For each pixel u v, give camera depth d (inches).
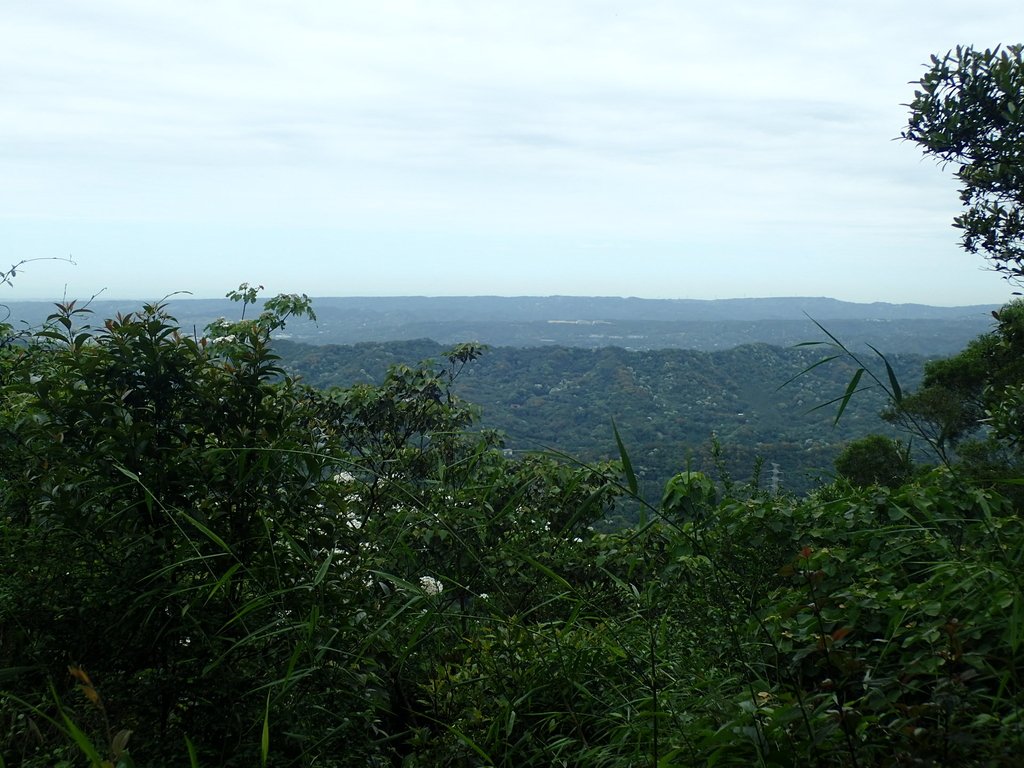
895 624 94.0
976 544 114.8
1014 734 74.7
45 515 106.0
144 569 105.0
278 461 114.7
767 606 116.3
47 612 106.0
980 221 279.1
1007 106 264.8
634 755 94.1
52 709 102.0
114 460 107.3
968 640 89.2
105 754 92.4
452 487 173.2
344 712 106.0
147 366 112.7
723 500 145.1
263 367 117.8
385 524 139.3
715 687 102.9
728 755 83.0
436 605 126.3
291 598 108.5
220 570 110.3
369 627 112.7
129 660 107.3
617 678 119.0
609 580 164.7
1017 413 222.7
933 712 80.0
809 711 81.4
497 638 121.8
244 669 106.5
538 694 116.3
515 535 171.0
